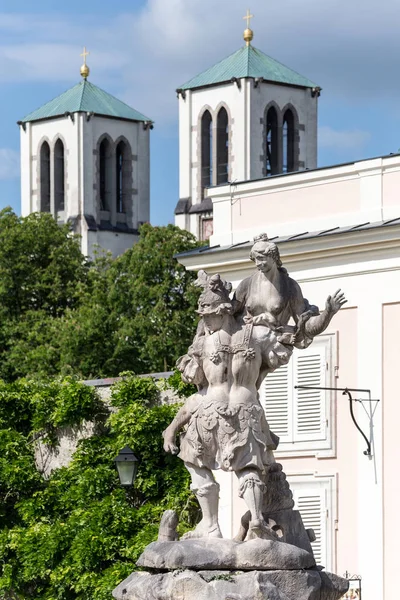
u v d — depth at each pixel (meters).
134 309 121.69
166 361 115.06
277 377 55.44
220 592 26.17
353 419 52.34
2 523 55.12
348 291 53.94
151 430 53.25
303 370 54.81
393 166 54.66
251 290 27.58
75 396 55.59
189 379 27.72
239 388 27.41
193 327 119.19
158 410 53.41
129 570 50.09
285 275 27.66
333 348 54.12
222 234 59.56
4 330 119.00
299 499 54.38
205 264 57.94
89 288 126.31
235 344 27.36
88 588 51.12
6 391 57.03
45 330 117.31
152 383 55.28
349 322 53.94
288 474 54.84
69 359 110.88
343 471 53.62
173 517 27.80
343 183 56.06
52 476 55.47
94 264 133.62
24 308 124.62
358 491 53.16
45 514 53.94
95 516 51.84
